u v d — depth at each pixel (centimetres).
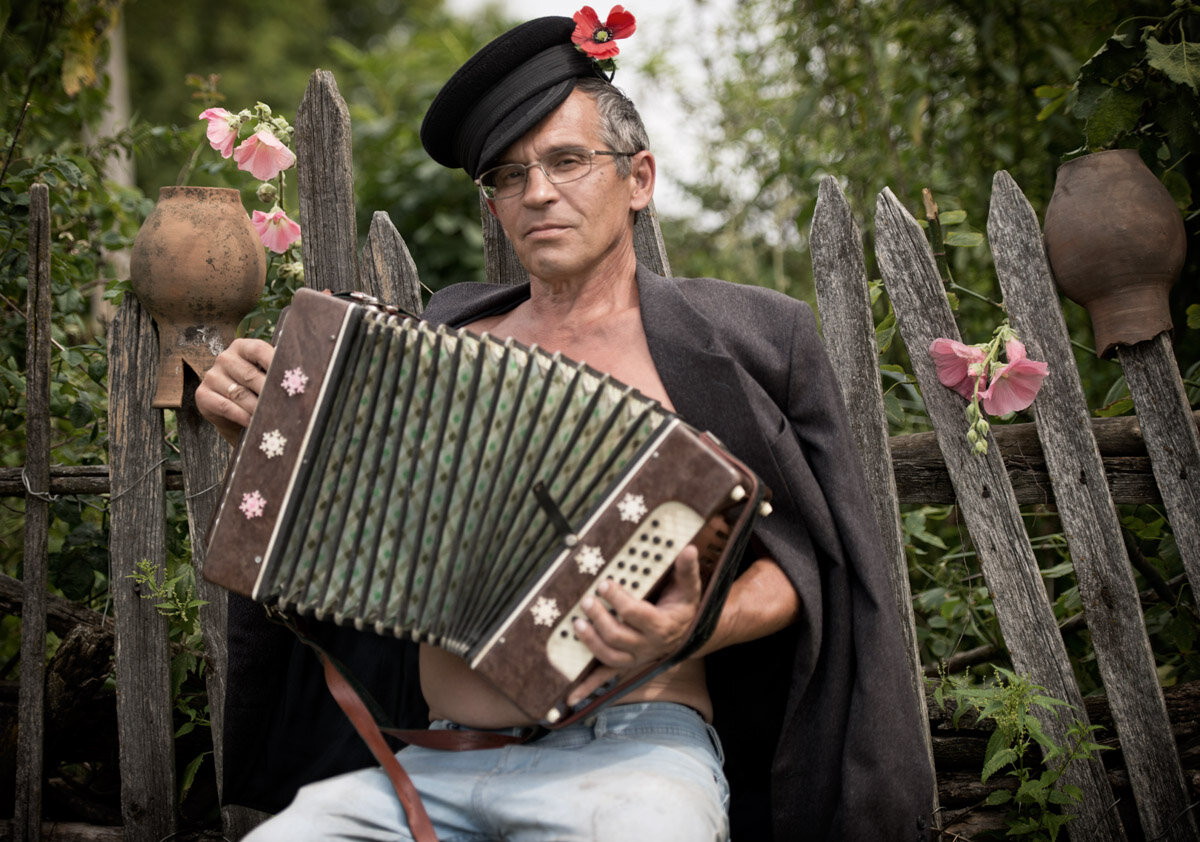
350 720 206
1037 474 227
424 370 170
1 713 259
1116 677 219
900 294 231
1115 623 219
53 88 356
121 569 245
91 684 247
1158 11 266
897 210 231
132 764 244
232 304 239
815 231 233
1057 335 223
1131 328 217
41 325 249
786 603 184
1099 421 226
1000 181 227
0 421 293
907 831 188
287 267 258
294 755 218
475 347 170
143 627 245
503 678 159
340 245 247
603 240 200
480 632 163
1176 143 231
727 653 204
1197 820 216
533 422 165
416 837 171
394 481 169
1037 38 338
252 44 1345
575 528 160
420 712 212
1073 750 216
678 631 156
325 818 173
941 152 360
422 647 193
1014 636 225
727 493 154
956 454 228
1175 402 217
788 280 441
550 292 209
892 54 381
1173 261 217
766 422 191
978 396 216
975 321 331
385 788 179
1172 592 235
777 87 418
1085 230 217
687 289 208
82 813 260
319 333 172
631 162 204
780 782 192
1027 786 211
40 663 247
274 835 170
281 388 172
